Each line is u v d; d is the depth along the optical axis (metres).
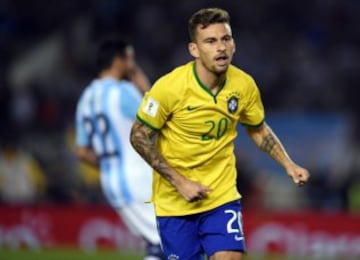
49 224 43.09
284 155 21.73
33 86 62.03
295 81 63.81
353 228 40.47
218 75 20.20
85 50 65.06
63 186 50.16
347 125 55.00
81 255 39.88
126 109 28.45
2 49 65.88
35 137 56.62
